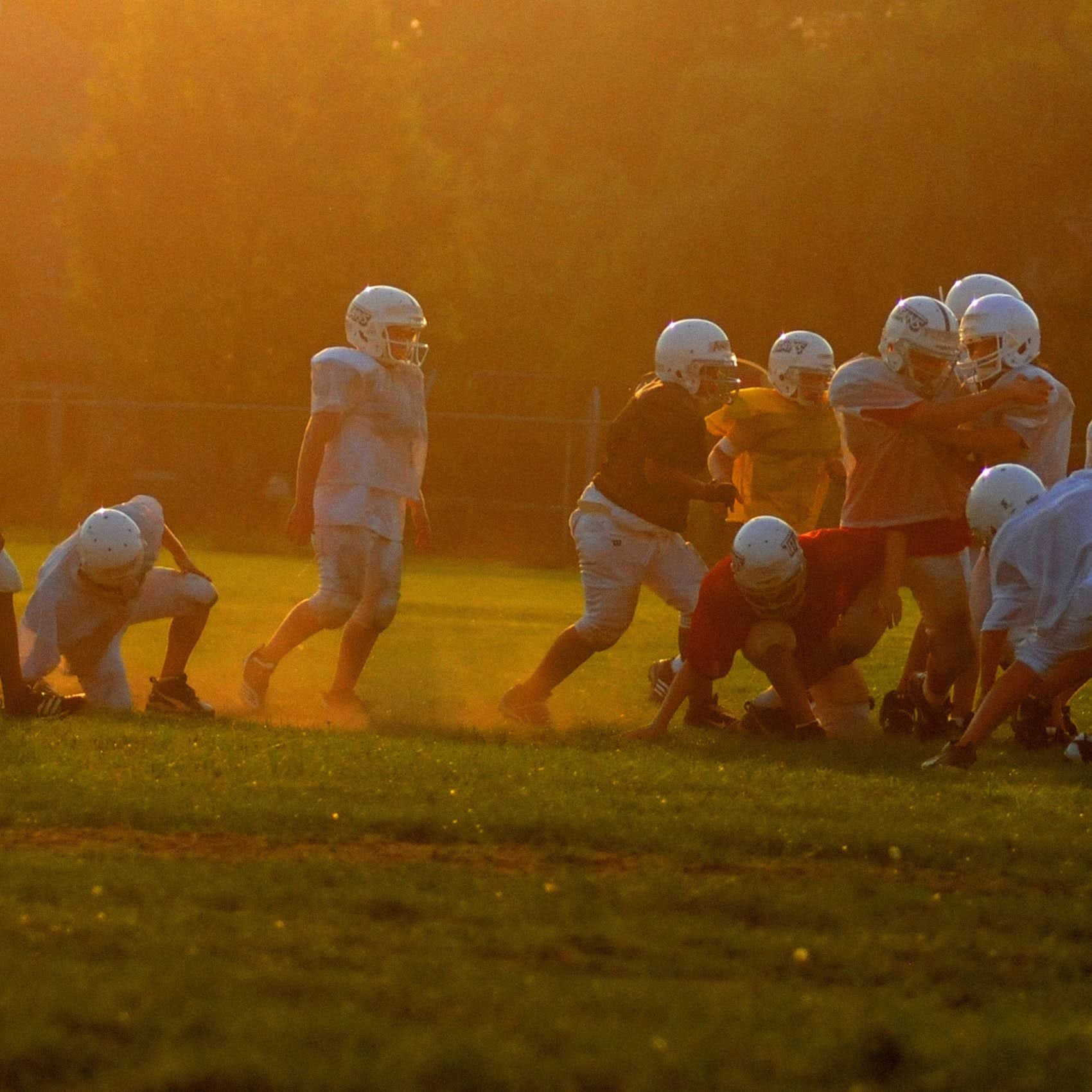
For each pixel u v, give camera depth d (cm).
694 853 1861
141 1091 1066
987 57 12012
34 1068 1100
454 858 1808
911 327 2997
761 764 2542
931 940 1529
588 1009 1249
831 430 3562
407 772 2298
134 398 14975
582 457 11781
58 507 11081
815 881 1752
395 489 3328
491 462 11906
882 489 3044
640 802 2120
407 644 4916
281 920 1477
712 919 1560
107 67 14100
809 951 1455
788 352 3503
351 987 1277
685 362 3269
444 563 10362
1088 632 2570
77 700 2952
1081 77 11675
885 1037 1204
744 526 2848
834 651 2988
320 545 3309
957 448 3036
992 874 1834
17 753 2373
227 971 1302
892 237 11894
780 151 12225
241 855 1769
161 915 1473
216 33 13738
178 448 13400
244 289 13875
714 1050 1159
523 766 2384
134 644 4641
